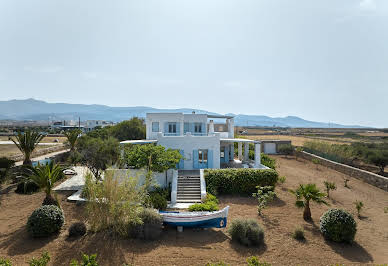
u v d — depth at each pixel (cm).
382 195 1883
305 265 909
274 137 6650
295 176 2378
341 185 2111
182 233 1166
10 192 1739
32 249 974
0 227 1194
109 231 1123
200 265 879
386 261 955
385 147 3931
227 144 2694
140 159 1689
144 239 1066
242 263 898
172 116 2617
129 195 1127
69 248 981
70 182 1959
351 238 1080
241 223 1081
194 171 2116
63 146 3738
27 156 2169
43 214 1085
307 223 1289
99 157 1820
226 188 1766
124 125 3609
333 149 3397
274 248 1023
